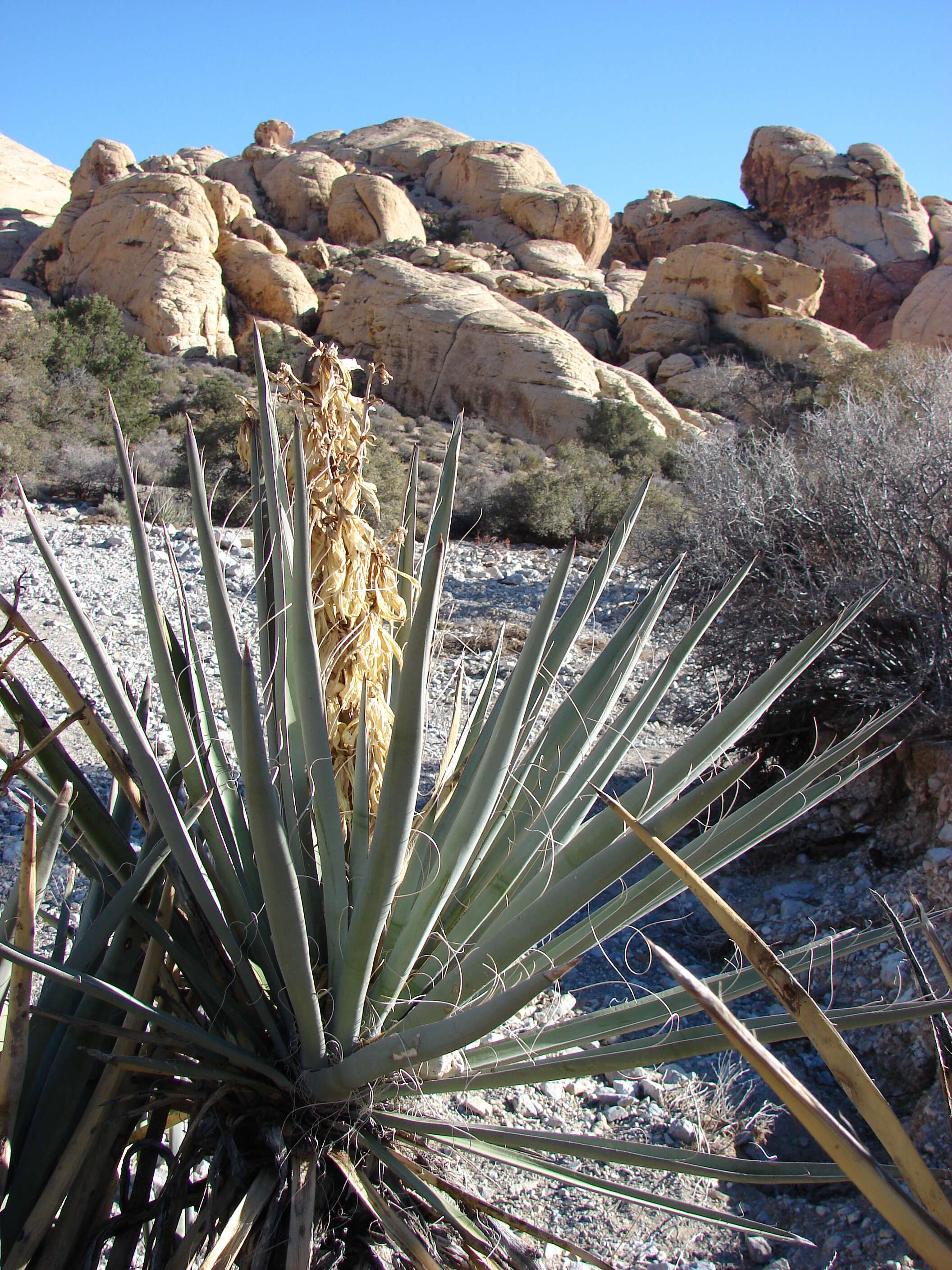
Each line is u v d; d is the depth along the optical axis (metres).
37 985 3.61
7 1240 1.50
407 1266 1.71
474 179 67.56
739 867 5.89
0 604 1.65
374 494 2.04
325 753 1.80
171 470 21.64
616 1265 2.92
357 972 1.68
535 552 18.34
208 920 1.81
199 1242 1.54
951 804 5.14
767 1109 3.87
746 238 63.69
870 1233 3.17
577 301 52.91
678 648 2.18
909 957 1.58
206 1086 1.75
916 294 48.22
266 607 2.16
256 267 46.94
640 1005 2.00
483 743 2.04
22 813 5.52
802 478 6.89
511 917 1.83
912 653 5.48
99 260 46.53
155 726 6.50
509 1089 3.79
